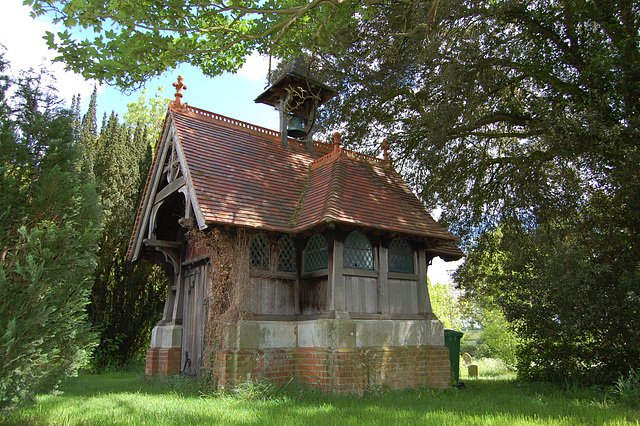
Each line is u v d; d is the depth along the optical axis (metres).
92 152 22.23
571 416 7.26
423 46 14.91
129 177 21.19
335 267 10.88
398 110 18.59
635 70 12.12
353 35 16.56
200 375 11.67
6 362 6.02
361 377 10.20
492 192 16.84
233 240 10.95
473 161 17.41
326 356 10.20
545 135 13.04
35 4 7.97
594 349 11.21
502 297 12.63
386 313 11.52
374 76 17.20
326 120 19.22
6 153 6.98
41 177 7.16
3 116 7.20
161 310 20.25
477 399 9.53
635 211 11.28
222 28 10.03
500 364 24.14
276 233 11.45
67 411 7.77
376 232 11.45
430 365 11.64
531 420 6.87
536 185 14.02
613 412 7.72
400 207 12.77
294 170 13.97
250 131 14.55
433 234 12.21
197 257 12.93
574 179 13.34
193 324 12.74
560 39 14.86
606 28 13.42
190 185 11.24
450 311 33.78
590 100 12.51
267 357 10.58
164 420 6.93
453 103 14.25
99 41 8.87
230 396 9.55
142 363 19.44
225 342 10.32
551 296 11.37
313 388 10.14
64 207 7.26
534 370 12.40
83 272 7.34
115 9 8.47
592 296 11.05
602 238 12.06
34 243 6.56
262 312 11.09
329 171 13.02
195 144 12.48
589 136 12.27
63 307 6.91
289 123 15.80
